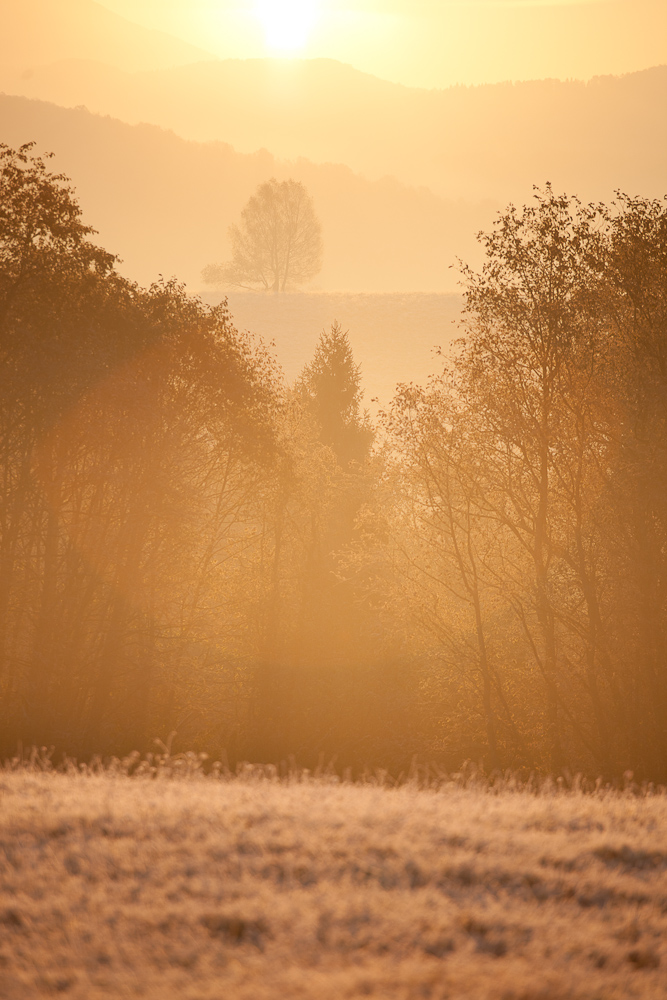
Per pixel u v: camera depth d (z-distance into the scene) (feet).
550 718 348.59
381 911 82.53
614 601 335.67
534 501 365.61
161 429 338.34
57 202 324.39
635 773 331.36
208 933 79.05
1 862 91.30
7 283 313.94
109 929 79.15
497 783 149.69
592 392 341.82
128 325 338.54
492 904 85.61
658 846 105.50
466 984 71.46
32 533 360.07
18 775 138.10
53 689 347.97
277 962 73.92
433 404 365.40
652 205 333.21
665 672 326.44
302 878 90.99
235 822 106.11
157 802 114.42
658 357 329.52
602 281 337.31
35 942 76.54
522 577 370.53
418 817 110.63
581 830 112.78
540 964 75.25
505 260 339.57
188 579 399.03
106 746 354.13
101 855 94.02
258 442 368.07
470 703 391.24
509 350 350.84
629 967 76.48
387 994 69.51
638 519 326.44
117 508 359.05
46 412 305.73
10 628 366.02
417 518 400.06
